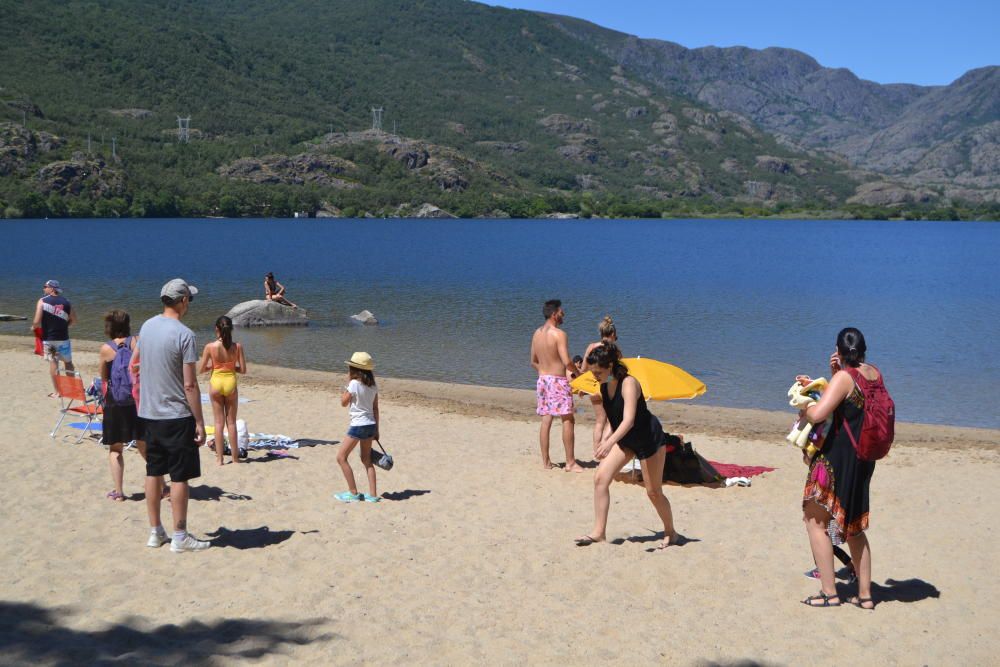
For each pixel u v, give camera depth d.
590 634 5.11
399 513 7.63
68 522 6.98
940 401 15.41
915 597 5.79
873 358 20.38
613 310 30.25
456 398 14.67
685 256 72.44
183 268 49.19
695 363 19.12
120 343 7.52
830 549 5.53
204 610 5.29
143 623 5.07
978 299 35.94
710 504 8.26
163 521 7.12
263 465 9.39
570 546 6.76
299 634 4.98
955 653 4.95
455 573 6.09
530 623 5.25
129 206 187.62
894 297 36.75
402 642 4.92
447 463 9.88
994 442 11.94
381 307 29.94
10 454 9.30
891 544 7.00
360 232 125.88
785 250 86.06
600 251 79.75
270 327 24.33
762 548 6.81
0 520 6.98
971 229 184.25
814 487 5.46
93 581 5.71
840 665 4.79
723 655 4.87
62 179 180.12
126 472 8.72
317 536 6.86
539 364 9.65
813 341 22.80
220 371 9.27
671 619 5.36
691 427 12.66
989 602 5.71
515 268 53.78
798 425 5.62
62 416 10.28
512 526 7.32
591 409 14.12
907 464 10.34
